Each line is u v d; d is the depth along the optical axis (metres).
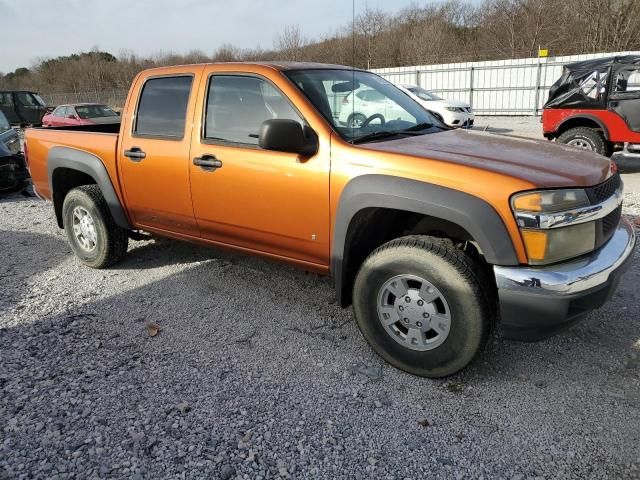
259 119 3.48
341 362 3.25
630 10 31.83
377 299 3.08
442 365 2.94
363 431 2.62
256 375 3.11
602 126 8.70
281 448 2.51
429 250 2.84
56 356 3.36
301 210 3.29
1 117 8.88
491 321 2.82
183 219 4.02
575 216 2.60
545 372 3.07
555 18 35.31
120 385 3.03
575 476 2.31
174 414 2.76
